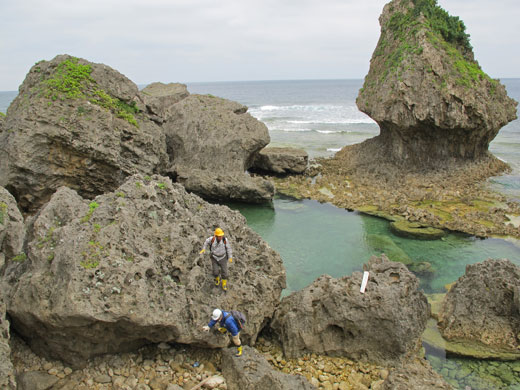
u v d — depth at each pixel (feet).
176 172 82.43
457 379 32.71
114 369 29.76
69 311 26.14
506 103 98.68
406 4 105.81
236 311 31.27
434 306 42.42
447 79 87.71
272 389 26.68
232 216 41.63
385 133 105.19
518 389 31.63
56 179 59.31
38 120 56.85
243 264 36.06
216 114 89.15
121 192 34.01
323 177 93.35
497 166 97.66
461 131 91.86
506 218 68.69
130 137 65.05
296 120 225.76
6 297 28.91
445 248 58.90
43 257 29.73
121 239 30.63
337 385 30.40
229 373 29.53
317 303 34.53
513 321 36.91
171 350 31.89
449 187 85.20
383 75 98.17
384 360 33.04
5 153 56.80
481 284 38.58
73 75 62.64
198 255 33.78
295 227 67.21
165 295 30.01
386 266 37.42
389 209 73.41
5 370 23.84
